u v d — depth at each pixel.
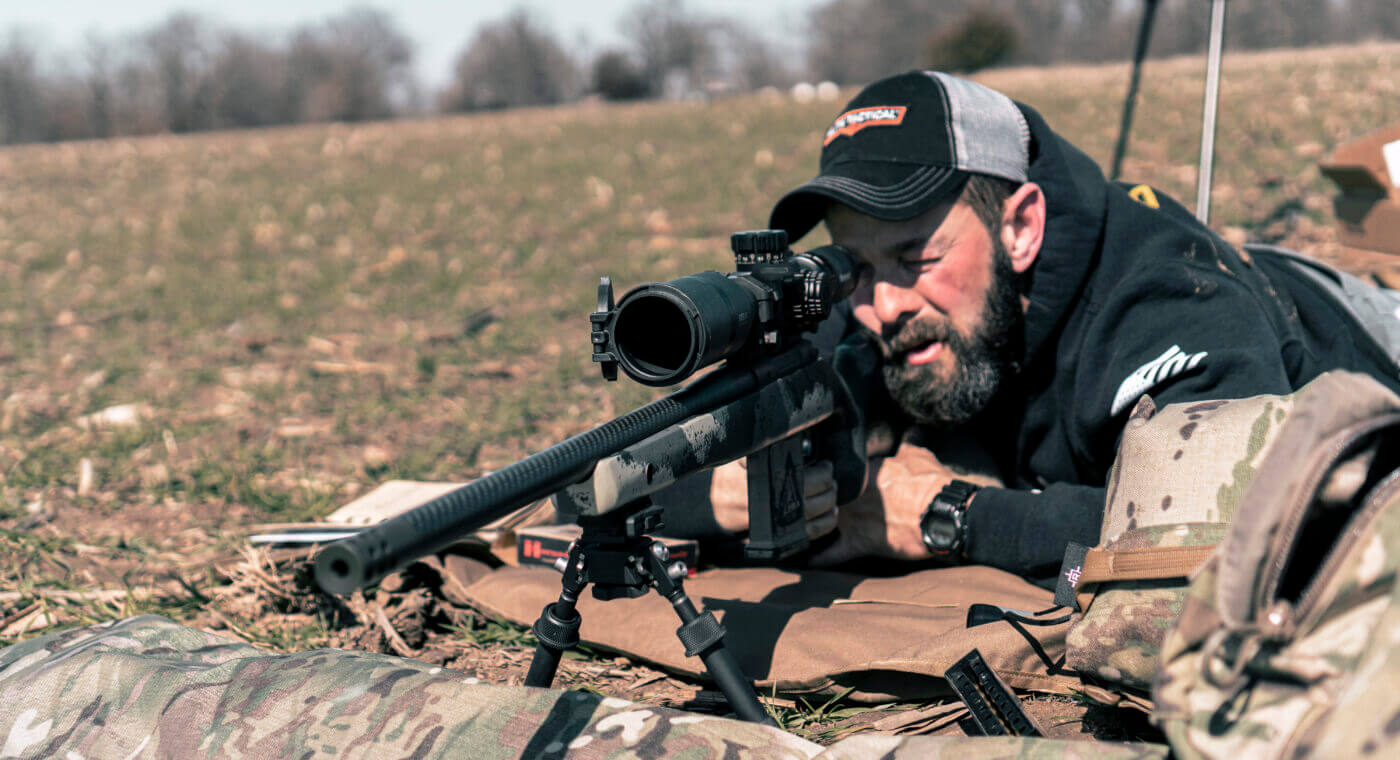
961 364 2.46
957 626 2.09
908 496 2.53
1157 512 1.71
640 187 10.98
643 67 66.56
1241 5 22.81
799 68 65.69
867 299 2.47
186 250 9.32
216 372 5.37
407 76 71.88
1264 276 2.51
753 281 1.96
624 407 4.63
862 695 2.07
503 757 1.54
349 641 2.52
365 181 12.95
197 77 66.44
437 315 6.62
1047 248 2.44
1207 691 1.23
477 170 13.17
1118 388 2.29
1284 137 9.06
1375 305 2.57
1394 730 1.04
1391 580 1.15
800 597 2.42
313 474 3.88
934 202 2.30
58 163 17.36
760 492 2.08
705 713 2.11
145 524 3.42
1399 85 11.00
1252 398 1.76
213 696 1.73
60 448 4.20
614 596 1.75
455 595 2.67
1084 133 9.97
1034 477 2.74
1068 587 2.00
